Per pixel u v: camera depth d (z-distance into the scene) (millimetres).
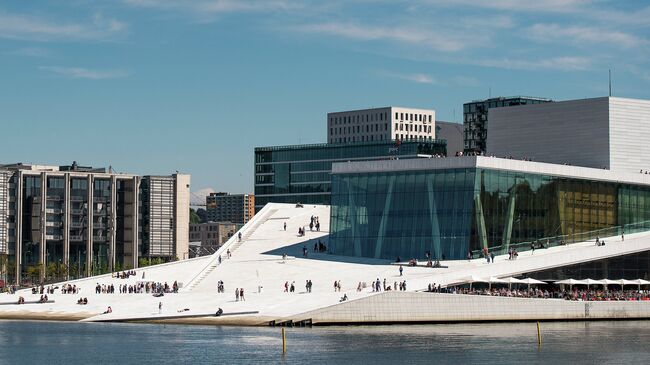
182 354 135625
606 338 152875
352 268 194625
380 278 184750
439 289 174000
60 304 187375
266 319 166000
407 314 166500
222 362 129750
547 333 158500
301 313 164500
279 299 175250
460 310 168625
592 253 195000
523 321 172375
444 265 190500
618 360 133375
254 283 190375
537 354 137000
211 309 173875
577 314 176250
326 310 164750
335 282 179375
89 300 188625
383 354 135500
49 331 161125
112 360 132500
